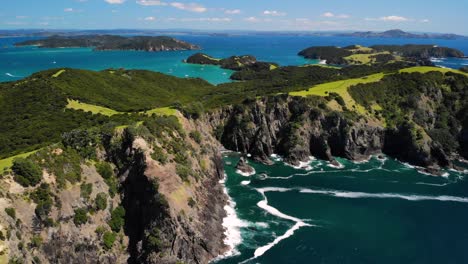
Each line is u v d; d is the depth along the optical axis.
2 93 156.12
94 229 79.25
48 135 110.31
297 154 142.88
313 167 138.50
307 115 152.62
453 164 142.75
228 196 111.88
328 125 150.38
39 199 72.62
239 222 96.75
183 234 80.31
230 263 80.06
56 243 71.56
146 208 83.44
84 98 160.25
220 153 136.38
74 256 73.56
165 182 85.94
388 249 87.00
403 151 148.50
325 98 158.75
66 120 126.25
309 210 104.69
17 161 73.69
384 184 124.31
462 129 159.00
